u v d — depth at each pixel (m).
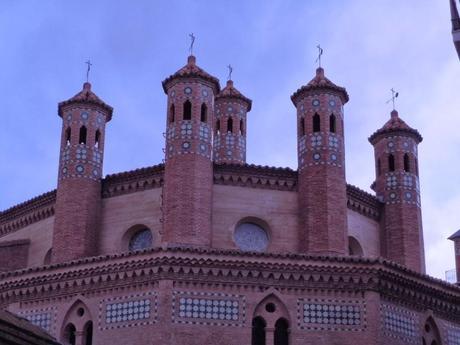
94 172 40.78
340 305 34.84
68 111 41.59
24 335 13.26
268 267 34.75
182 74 39.56
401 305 36.53
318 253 37.81
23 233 44.62
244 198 39.59
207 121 39.44
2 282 38.03
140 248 39.75
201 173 38.22
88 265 35.84
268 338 34.19
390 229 43.22
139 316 34.12
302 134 40.69
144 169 40.09
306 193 39.38
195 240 36.97
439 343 38.22
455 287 39.34
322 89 40.78
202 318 33.81
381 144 44.78
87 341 35.72
